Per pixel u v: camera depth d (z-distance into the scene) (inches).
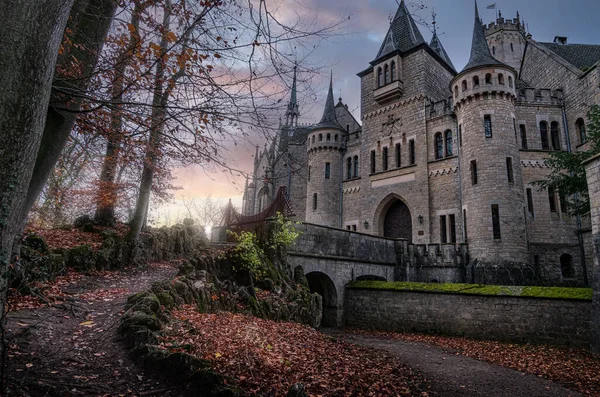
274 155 1635.1
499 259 826.8
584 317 534.3
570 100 974.4
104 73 217.9
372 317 745.6
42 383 156.2
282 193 670.5
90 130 258.8
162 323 265.7
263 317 463.5
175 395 174.1
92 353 203.9
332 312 770.2
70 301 295.4
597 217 490.6
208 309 389.7
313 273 754.8
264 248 622.5
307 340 402.3
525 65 1222.9
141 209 512.1
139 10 201.8
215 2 179.3
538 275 834.2
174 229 639.1
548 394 327.6
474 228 880.3
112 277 421.1
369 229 1203.2
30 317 239.8
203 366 187.2
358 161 1320.1
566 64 995.3
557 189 816.3
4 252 116.5
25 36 114.0
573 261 898.7
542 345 558.9
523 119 997.8
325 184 1339.8
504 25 1752.0
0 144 109.8
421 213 1072.2
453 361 449.4
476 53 986.1
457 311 651.5
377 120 1261.1
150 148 298.5
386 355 436.5
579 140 940.6
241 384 203.6
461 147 984.3
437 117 1088.8
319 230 742.5
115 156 373.7
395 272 935.0
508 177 878.4
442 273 891.4
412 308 702.5
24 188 120.6
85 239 496.1
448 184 1031.0
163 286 348.8
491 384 351.6
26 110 115.6
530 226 925.2
